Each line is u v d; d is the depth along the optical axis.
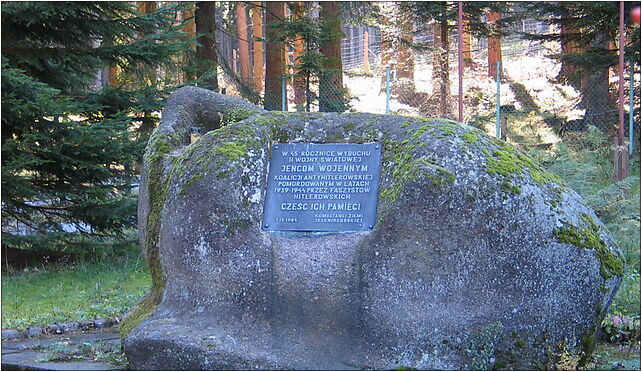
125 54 11.28
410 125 5.39
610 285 5.05
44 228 11.27
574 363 4.86
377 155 5.39
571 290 4.93
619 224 8.60
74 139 10.12
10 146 9.88
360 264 4.88
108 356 5.67
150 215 5.78
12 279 9.60
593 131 11.93
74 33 11.25
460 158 4.92
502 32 19.78
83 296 8.45
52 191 10.81
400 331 4.77
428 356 4.75
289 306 4.89
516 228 4.84
